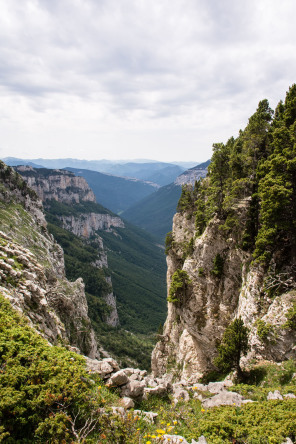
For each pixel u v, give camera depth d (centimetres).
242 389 2442
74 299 7588
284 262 3753
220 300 4894
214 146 5144
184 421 1705
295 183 3481
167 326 7525
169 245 7338
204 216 5653
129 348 13038
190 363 5506
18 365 1407
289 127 3947
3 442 1091
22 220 9369
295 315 3098
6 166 10731
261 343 3459
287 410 1798
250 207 4266
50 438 1145
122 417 1401
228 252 4822
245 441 1465
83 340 6431
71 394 1329
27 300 2681
